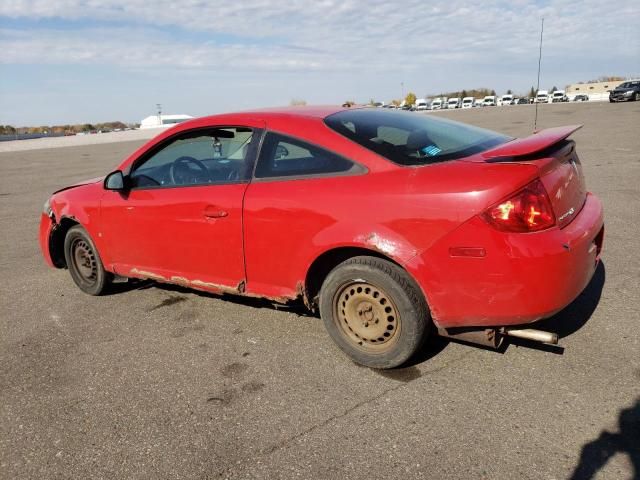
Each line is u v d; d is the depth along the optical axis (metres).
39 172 16.03
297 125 3.23
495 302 2.56
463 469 2.17
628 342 3.05
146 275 4.03
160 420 2.67
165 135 3.85
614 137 13.69
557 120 22.08
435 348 3.20
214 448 2.42
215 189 3.46
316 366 3.11
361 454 2.31
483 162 2.64
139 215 3.88
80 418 2.73
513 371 2.87
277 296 3.29
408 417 2.55
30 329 3.93
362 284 2.93
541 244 2.46
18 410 2.84
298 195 3.05
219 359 3.28
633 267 4.20
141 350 3.47
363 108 3.71
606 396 2.57
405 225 2.69
